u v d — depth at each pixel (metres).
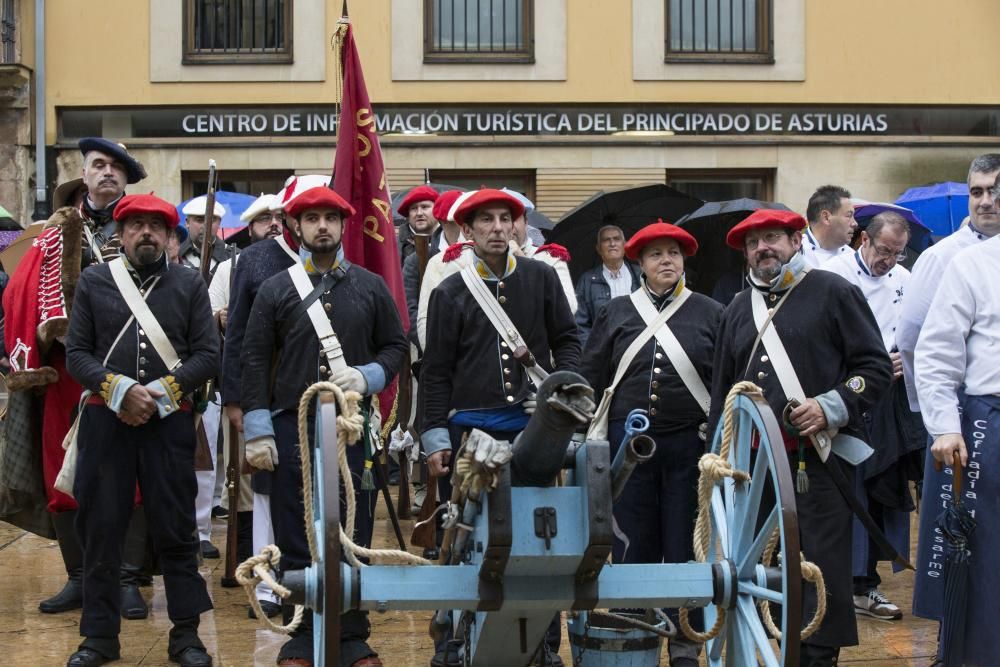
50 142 17.72
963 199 12.84
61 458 6.68
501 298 5.66
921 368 5.50
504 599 4.08
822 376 5.37
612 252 9.32
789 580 3.97
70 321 5.94
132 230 5.94
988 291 5.45
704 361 5.79
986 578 5.35
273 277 5.84
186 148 17.67
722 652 4.85
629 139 17.83
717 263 10.73
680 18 18.08
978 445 5.41
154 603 7.10
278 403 5.74
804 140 17.98
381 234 7.07
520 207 5.66
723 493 4.87
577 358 5.78
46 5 17.70
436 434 5.61
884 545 5.33
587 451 4.02
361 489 5.74
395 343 5.89
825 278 5.47
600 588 4.24
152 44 17.75
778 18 18.05
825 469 5.31
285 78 17.77
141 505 6.55
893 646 6.29
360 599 4.07
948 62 18.20
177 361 5.91
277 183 17.89
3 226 12.98
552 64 17.86
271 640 6.32
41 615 6.82
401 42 17.73
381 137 17.75
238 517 7.75
